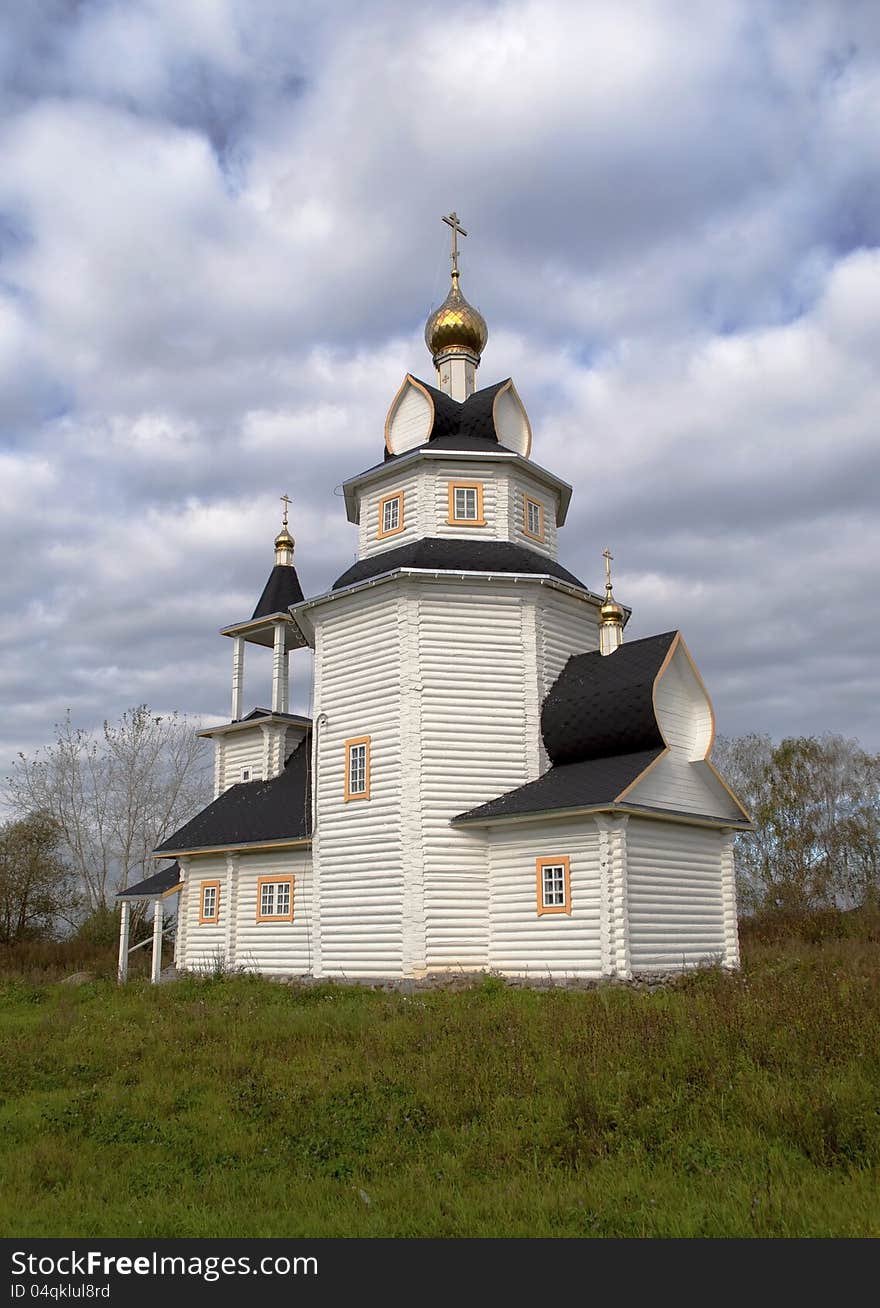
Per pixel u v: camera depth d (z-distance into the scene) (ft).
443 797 81.51
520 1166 32.35
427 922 78.95
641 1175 30.32
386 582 86.17
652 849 75.82
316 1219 28.60
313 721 92.02
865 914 153.58
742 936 146.72
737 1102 34.94
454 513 92.58
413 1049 48.65
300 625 98.48
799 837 188.24
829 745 198.70
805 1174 29.19
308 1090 42.52
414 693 83.15
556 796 75.77
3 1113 43.27
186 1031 59.11
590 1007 54.24
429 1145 35.17
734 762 208.33
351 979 82.02
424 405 99.30
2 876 183.11
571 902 73.56
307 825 92.02
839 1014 44.34
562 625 90.48
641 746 78.38
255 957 94.73
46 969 154.40
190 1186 32.45
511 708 84.48
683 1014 48.06
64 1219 29.30
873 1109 33.27
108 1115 40.93
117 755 203.00
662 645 82.02
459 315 107.76
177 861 118.52
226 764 119.03
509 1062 42.32
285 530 130.41
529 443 100.73
